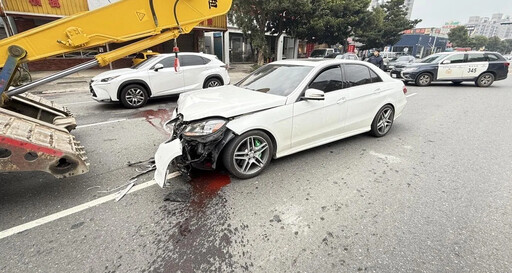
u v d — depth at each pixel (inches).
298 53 1210.6
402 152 157.2
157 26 128.3
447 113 254.8
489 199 107.2
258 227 91.4
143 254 79.6
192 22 137.9
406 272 73.1
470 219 94.6
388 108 179.5
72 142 112.8
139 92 275.7
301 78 137.9
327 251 80.7
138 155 152.0
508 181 122.0
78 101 311.3
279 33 694.5
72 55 584.4
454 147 165.6
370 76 169.0
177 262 76.9
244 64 907.4
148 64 285.6
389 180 123.7
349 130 158.7
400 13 1182.3
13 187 115.5
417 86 454.6
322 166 137.7
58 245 82.6
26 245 82.4
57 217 95.7
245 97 128.4
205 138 106.5
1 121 102.5
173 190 113.6
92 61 121.7
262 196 109.9
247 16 610.5
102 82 256.8
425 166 138.6
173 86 296.8
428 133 193.3
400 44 1672.0
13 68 107.7
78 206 102.4
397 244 83.1
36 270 73.4
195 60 316.2
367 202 105.9
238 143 115.5
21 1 463.5
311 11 642.2
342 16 858.8
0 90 108.0
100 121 224.2
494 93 375.9
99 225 91.7
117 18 119.5
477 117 239.8
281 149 131.3
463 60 433.7
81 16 112.7
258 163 127.0
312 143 142.5
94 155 151.5
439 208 101.3
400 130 200.2
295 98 129.2
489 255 78.4
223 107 115.0
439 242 83.7
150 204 104.0
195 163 117.9
